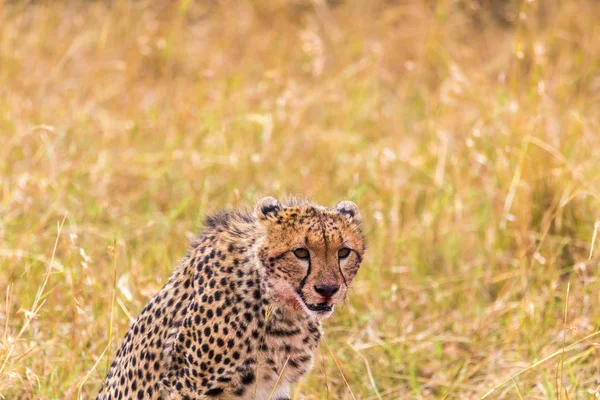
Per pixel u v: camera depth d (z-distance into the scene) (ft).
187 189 42.22
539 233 37.50
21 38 55.98
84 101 51.06
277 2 64.23
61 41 56.59
